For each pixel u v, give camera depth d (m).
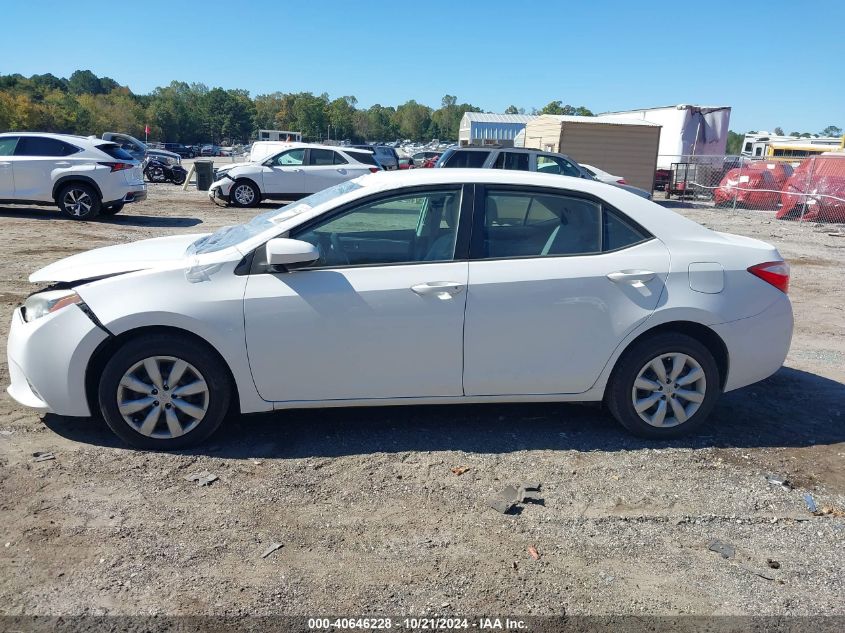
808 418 4.94
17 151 13.77
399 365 4.14
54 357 3.96
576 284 4.17
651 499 3.74
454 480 3.87
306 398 4.15
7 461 3.90
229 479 3.81
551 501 3.69
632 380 4.32
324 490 3.73
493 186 4.28
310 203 4.45
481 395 4.26
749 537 3.43
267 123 138.50
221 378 4.05
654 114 29.34
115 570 3.01
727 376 4.45
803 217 20.69
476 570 3.10
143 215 16.00
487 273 4.13
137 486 3.70
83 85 157.00
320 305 4.00
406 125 164.50
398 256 4.17
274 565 3.09
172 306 3.91
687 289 4.26
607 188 4.43
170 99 122.75
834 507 3.73
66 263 4.44
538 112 127.62
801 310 8.69
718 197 25.47
